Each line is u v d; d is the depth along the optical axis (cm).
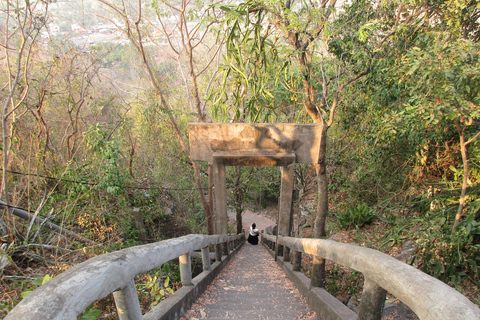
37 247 460
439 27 518
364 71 616
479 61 334
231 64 562
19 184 582
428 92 361
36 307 106
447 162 610
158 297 319
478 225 398
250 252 1096
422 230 477
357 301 454
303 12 511
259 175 1580
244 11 504
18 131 653
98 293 143
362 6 584
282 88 862
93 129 681
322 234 721
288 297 385
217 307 335
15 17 604
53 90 888
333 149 1185
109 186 643
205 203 1047
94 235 611
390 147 712
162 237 979
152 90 1043
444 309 107
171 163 1223
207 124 647
